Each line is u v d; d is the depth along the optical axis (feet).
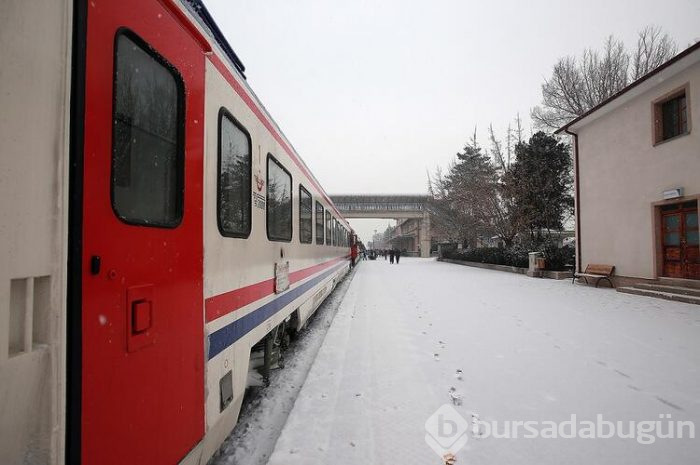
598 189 46.85
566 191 76.84
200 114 8.02
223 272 9.03
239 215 10.44
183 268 7.04
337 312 30.17
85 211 4.75
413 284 50.96
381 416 12.18
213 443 8.42
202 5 8.78
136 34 5.89
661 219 38.91
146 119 6.17
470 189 85.81
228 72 9.82
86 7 4.89
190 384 7.16
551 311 29.58
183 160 7.19
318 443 10.56
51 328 4.25
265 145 13.21
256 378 13.67
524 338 21.47
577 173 50.67
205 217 8.12
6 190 3.86
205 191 8.16
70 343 4.50
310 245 22.99
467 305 32.68
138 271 5.70
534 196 73.51
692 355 18.24
